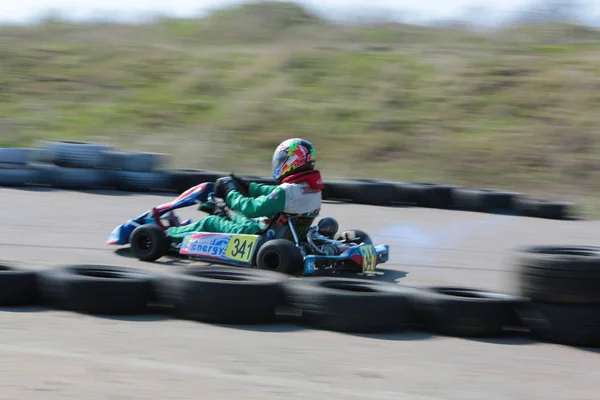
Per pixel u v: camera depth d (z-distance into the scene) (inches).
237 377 297.6
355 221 819.4
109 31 2014.0
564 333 375.9
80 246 583.2
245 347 342.6
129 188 975.0
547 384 314.5
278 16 2078.0
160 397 268.5
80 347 326.0
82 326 362.9
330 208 917.8
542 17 1962.4
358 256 498.9
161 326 372.8
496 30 1969.7
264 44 1943.9
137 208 826.2
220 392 277.9
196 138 1398.9
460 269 575.5
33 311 387.9
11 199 837.2
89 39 1909.4
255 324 388.5
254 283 388.5
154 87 1637.6
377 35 1947.6
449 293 414.9
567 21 1930.4
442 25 2050.9
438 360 340.5
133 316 390.9
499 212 958.4
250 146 1368.1
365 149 1333.7
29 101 1557.6
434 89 1518.2
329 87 1571.1
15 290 393.4
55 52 1787.6
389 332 385.7
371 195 973.8
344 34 1971.0
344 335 376.2
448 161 1272.1
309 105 1499.8
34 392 265.3
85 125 1451.8
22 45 1819.6
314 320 386.6
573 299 374.3
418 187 984.9
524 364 341.7
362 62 1659.7
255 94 1558.8
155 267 508.7
